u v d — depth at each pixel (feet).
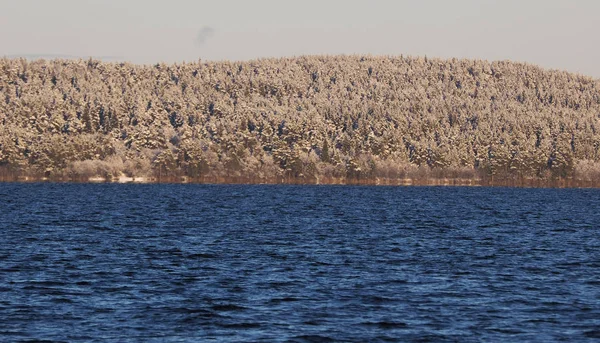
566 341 179.83
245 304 213.87
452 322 195.72
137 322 193.47
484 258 309.01
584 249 345.10
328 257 307.58
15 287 235.61
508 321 197.36
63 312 203.21
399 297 224.74
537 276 263.90
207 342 176.76
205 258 300.81
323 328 189.16
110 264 282.97
